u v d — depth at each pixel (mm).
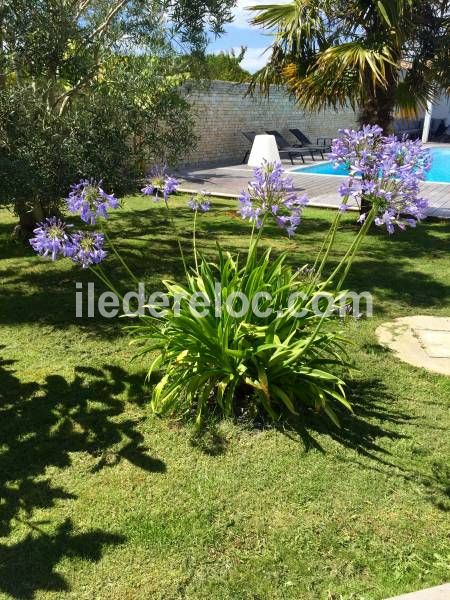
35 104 5715
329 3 7863
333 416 3400
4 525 2682
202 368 3551
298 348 3391
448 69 8492
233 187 13469
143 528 2658
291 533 2629
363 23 7879
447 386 4031
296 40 8344
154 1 6504
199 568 2432
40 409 3686
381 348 4637
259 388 3330
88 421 3555
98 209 3256
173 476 3037
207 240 8117
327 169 17859
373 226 8828
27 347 4633
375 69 7246
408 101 9531
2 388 3951
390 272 6715
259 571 2416
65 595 2293
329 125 26766
